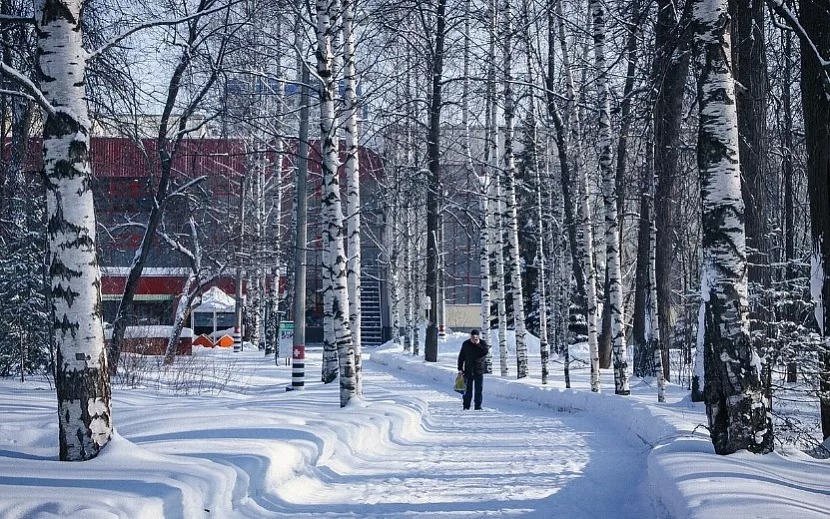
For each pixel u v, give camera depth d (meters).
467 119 38.19
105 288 42.19
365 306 75.50
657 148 18.03
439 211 44.16
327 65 19.86
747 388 11.73
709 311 11.88
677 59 15.96
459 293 79.50
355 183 21.50
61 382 10.09
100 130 23.17
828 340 13.32
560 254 49.66
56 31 10.17
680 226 20.80
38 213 27.47
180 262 45.41
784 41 16.17
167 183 27.58
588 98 26.75
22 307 27.27
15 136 22.47
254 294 62.88
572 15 29.05
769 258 18.16
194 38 21.52
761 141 17.34
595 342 26.56
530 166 53.34
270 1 20.95
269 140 34.28
